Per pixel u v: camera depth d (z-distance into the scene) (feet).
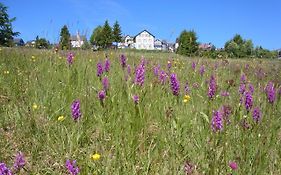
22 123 3.11
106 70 4.45
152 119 3.27
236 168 2.20
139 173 2.37
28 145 2.80
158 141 2.72
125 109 3.09
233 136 2.72
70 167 2.10
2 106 3.51
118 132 2.83
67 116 3.20
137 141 2.71
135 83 3.46
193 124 2.97
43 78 4.39
